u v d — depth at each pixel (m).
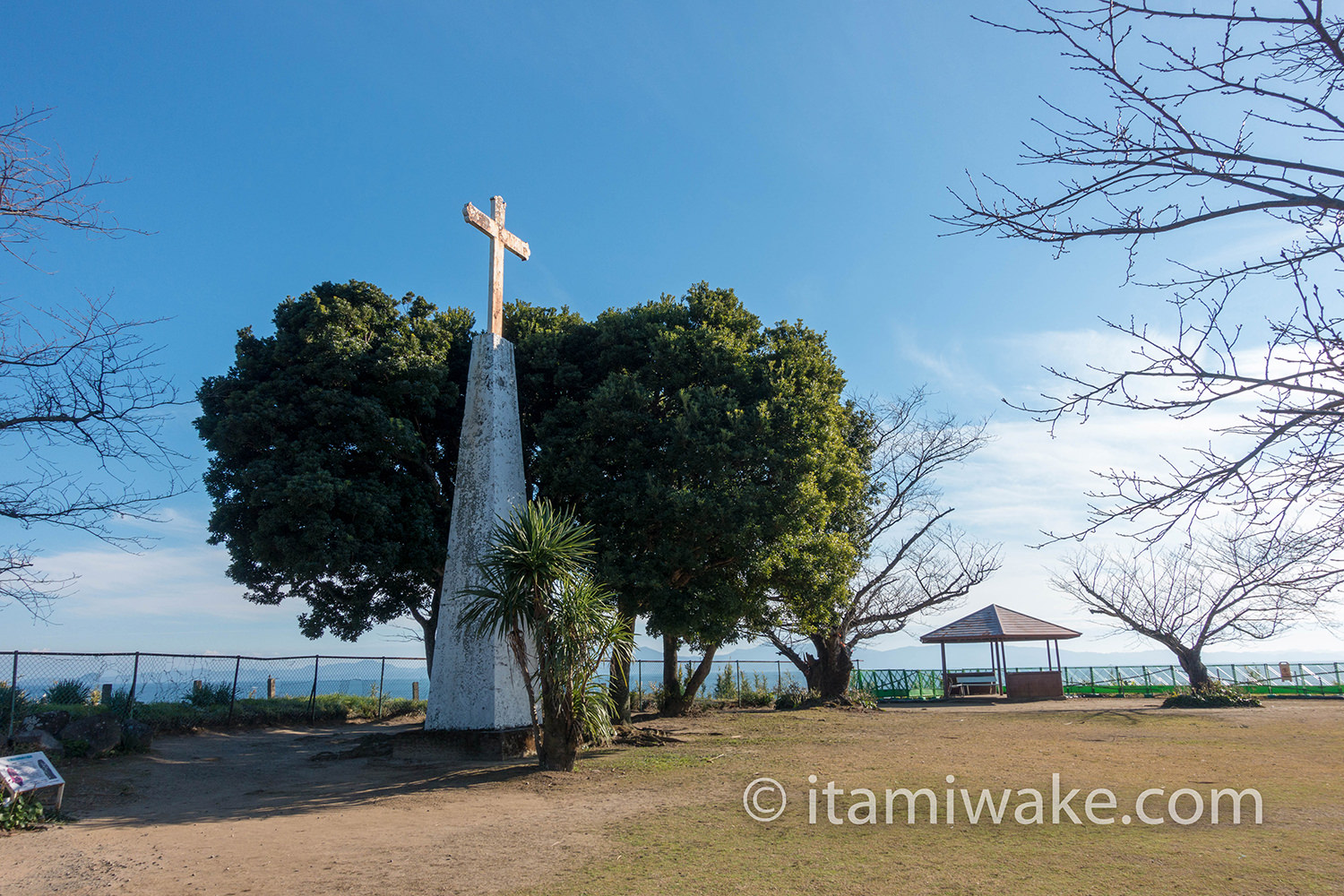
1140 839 7.22
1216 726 18.11
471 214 16.91
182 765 14.05
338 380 17.78
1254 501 4.54
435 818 9.41
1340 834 7.20
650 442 18.27
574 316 22.52
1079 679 34.59
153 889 6.54
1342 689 29.09
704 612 17.33
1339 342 4.20
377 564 17.38
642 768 12.78
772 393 18.88
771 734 18.09
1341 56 4.10
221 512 17.25
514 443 16.84
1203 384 4.54
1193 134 4.49
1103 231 4.77
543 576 12.12
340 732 20.59
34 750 12.76
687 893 6.04
